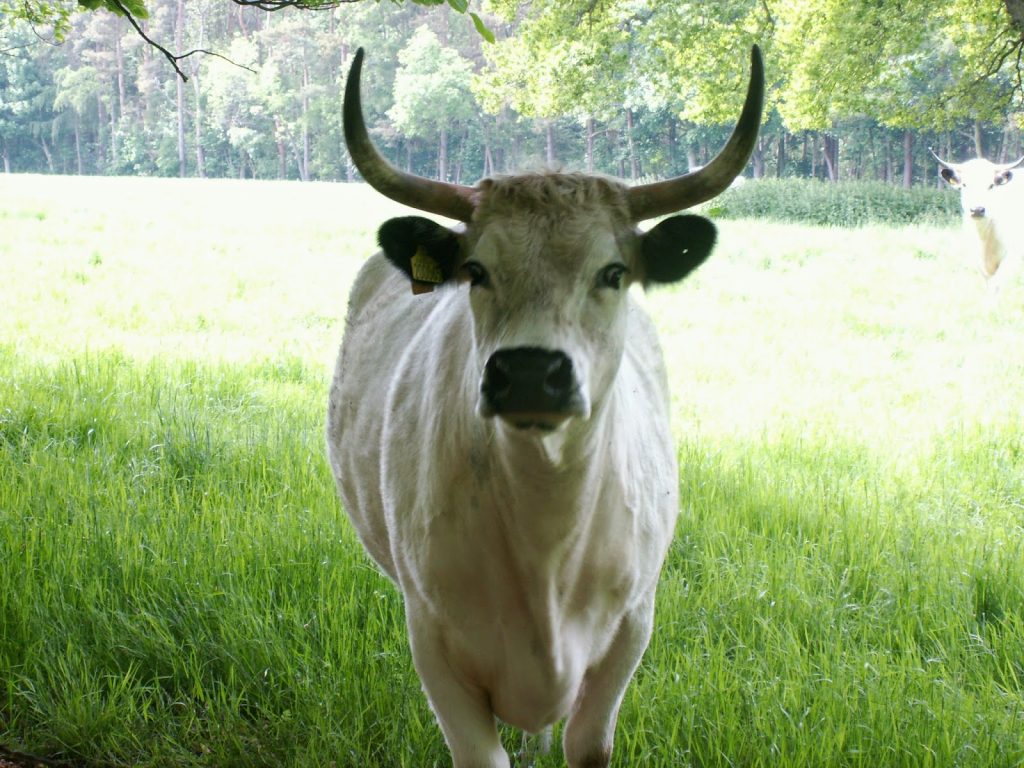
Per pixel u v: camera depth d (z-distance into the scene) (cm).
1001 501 698
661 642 471
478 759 325
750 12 2045
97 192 4122
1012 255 1755
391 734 400
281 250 2456
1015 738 398
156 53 9156
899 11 1869
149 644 457
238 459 704
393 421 361
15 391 839
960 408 971
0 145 9700
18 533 539
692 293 1819
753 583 523
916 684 431
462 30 8594
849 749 395
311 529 565
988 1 1777
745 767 394
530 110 2241
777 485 682
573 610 322
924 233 2883
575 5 2066
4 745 410
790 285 1936
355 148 311
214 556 529
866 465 760
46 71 9506
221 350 1189
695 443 779
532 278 280
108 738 410
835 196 3653
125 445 722
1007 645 474
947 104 1953
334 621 467
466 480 311
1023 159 2022
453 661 332
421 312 404
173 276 1945
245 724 417
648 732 407
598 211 294
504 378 264
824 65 1961
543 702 321
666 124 6881
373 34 8425
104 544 534
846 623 494
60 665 433
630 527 329
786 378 1116
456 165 8288
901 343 1363
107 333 1279
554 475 293
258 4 518
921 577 541
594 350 287
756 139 303
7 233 2484
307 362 1129
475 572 315
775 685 425
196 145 9125
